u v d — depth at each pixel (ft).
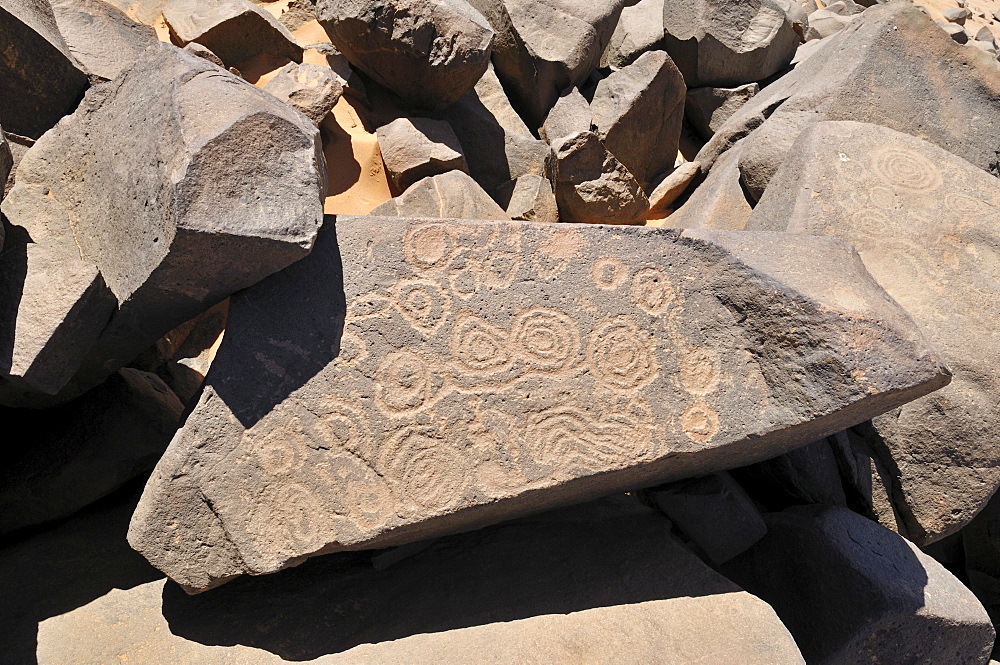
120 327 6.99
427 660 6.61
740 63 15.93
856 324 6.54
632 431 6.79
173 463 6.41
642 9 17.67
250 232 6.02
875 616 7.56
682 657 6.74
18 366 6.26
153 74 6.73
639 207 13.89
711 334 7.04
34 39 9.36
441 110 14.65
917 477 8.60
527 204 13.93
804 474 8.88
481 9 15.38
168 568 6.52
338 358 6.61
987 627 7.90
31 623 6.88
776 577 8.32
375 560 7.63
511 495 6.57
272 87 13.42
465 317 6.80
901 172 9.75
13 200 7.30
